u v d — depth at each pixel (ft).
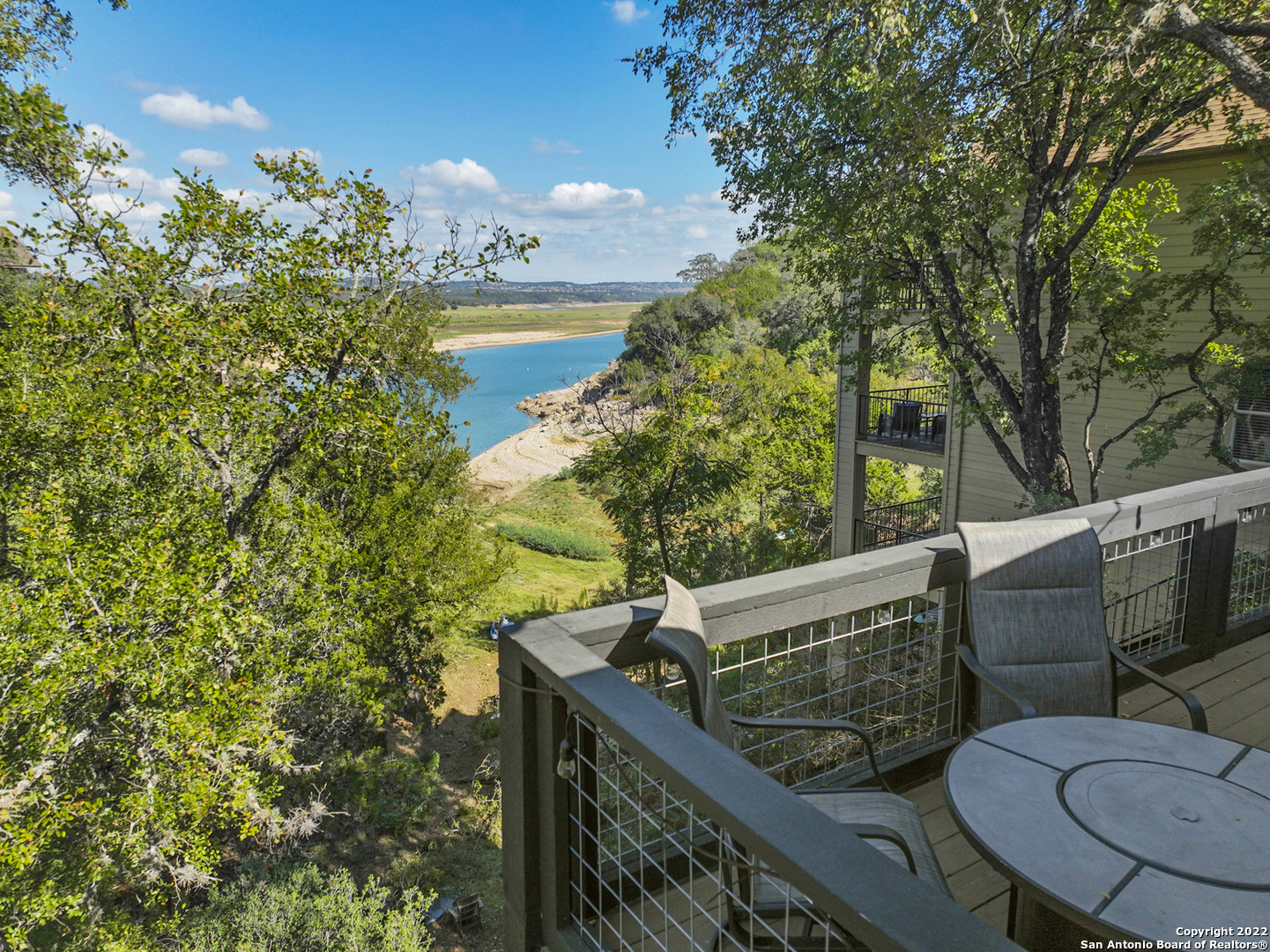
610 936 5.76
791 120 32.32
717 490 58.80
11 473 39.78
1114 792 5.08
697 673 4.66
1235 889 4.12
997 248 34.86
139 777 35.96
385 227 42.47
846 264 36.37
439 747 64.23
